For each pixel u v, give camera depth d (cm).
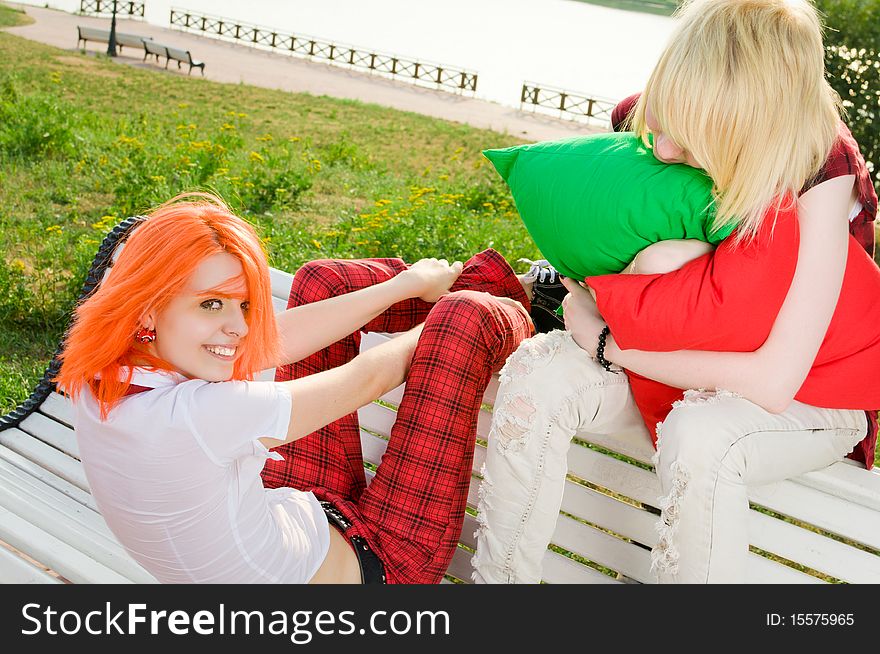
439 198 849
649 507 265
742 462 201
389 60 2903
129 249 173
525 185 229
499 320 229
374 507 225
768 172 187
